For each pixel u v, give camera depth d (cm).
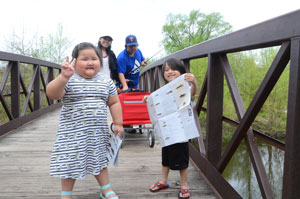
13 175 220
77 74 154
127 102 302
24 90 452
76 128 148
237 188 799
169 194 190
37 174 223
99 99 154
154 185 195
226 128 1162
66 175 148
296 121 100
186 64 285
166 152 189
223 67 189
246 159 946
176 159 180
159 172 230
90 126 150
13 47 977
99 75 163
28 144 321
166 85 181
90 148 152
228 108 1034
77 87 149
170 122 179
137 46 340
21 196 183
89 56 151
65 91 146
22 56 413
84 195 186
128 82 365
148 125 439
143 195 188
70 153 147
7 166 242
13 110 409
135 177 219
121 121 167
